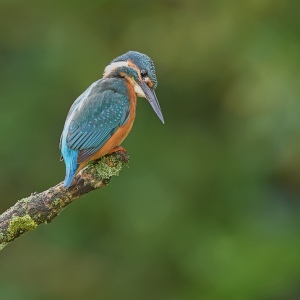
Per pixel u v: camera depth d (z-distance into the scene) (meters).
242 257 15.51
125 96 8.86
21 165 16.59
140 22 17.61
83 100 8.81
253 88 16.05
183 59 17.31
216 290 15.30
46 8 17.83
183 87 17.53
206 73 17.39
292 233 16.19
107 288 16.08
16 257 16.28
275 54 16.45
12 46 17.50
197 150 17.11
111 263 16.23
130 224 16.28
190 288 15.79
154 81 9.17
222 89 17.48
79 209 16.41
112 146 8.52
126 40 17.45
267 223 16.44
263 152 16.55
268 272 15.29
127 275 16.14
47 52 17.17
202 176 16.88
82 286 16.08
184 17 17.53
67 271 16.17
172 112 17.55
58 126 16.77
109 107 8.70
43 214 7.55
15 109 16.75
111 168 8.09
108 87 8.88
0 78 17.22
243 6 17.30
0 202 16.58
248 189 16.95
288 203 16.94
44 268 16.19
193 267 15.79
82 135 8.49
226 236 16.08
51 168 16.58
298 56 16.36
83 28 17.64
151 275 16.14
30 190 16.58
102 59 17.12
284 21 17.16
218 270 15.52
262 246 15.64
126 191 16.44
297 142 15.85
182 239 16.25
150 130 16.98
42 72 17.03
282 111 15.78
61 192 7.61
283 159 16.11
